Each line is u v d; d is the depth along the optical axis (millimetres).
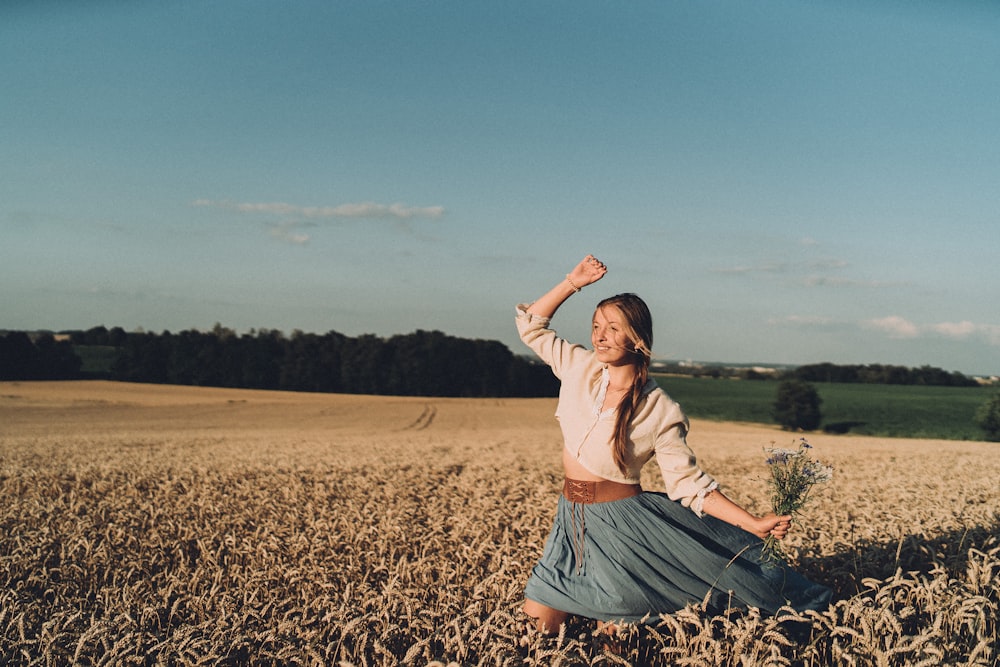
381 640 3123
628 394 3398
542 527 5953
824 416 60500
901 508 7301
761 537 3398
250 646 3254
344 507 7902
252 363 86750
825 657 3273
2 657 3395
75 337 117188
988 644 3150
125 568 5215
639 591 3328
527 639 3070
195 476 11898
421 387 86000
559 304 3777
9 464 15344
